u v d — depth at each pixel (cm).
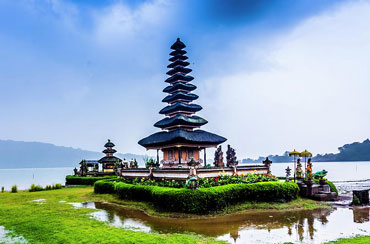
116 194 2892
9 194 3428
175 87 3631
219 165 3183
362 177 6731
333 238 1366
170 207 1994
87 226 1634
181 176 2456
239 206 2111
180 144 3148
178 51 3762
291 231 1505
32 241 1338
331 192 2588
